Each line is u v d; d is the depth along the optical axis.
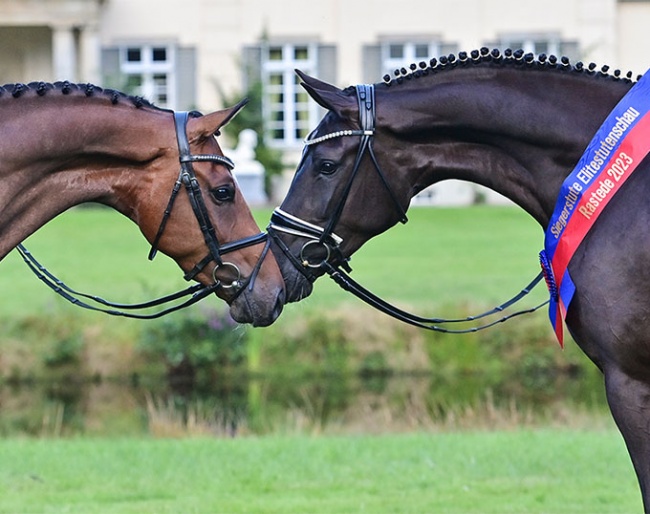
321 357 20.92
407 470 12.22
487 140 7.60
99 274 25.48
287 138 44.16
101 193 7.17
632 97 7.21
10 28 45.56
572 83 7.57
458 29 44.47
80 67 44.53
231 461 12.69
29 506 10.76
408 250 28.94
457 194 41.19
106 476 12.09
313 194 7.64
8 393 19.81
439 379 20.42
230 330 20.94
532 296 22.91
